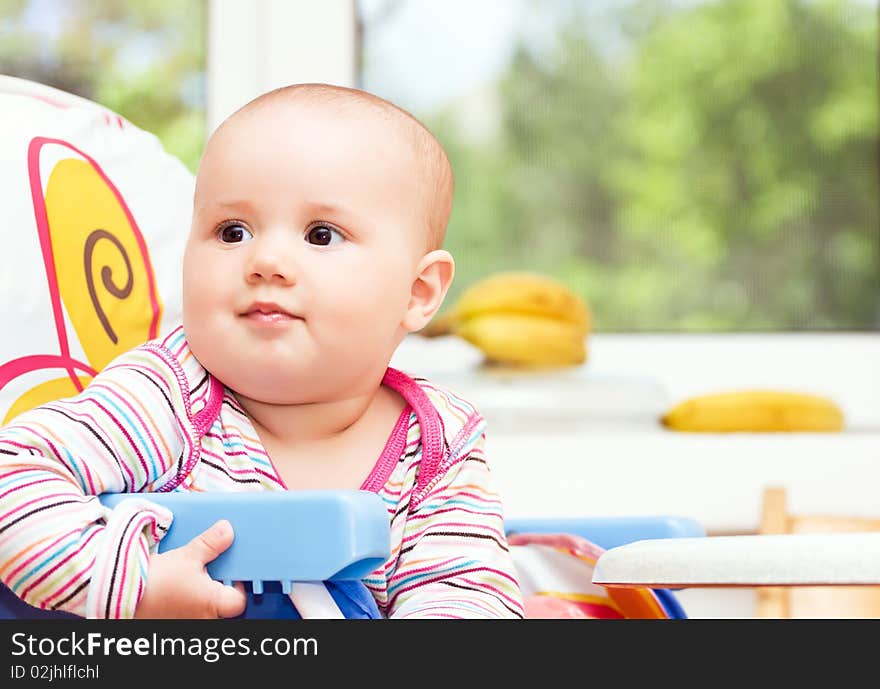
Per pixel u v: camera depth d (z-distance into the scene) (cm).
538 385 225
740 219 248
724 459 213
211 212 99
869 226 248
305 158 99
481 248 246
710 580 72
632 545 78
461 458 109
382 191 102
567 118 247
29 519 84
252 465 100
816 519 212
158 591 80
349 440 106
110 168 128
